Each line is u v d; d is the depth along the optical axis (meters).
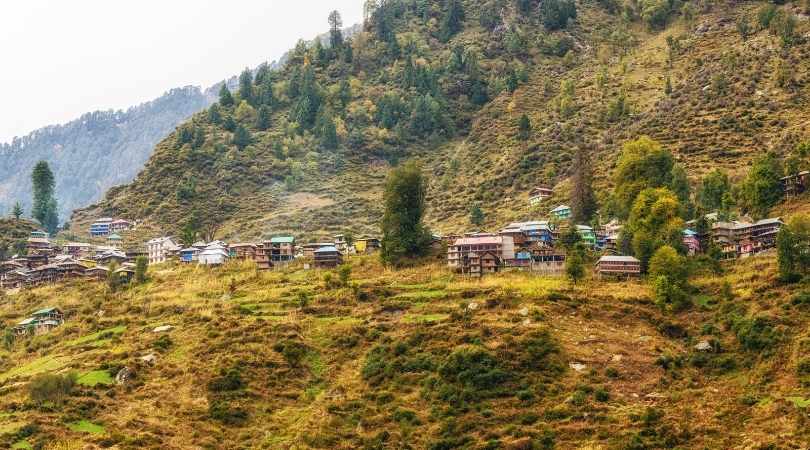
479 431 143.62
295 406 159.50
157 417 152.12
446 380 156.75
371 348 172.00
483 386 153.88
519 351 159.88
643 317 173.38
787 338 154.75
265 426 152.75
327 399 160.38
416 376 161.00
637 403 147.62
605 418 142.38
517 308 177.00
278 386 164.12
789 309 162.50
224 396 159.50
